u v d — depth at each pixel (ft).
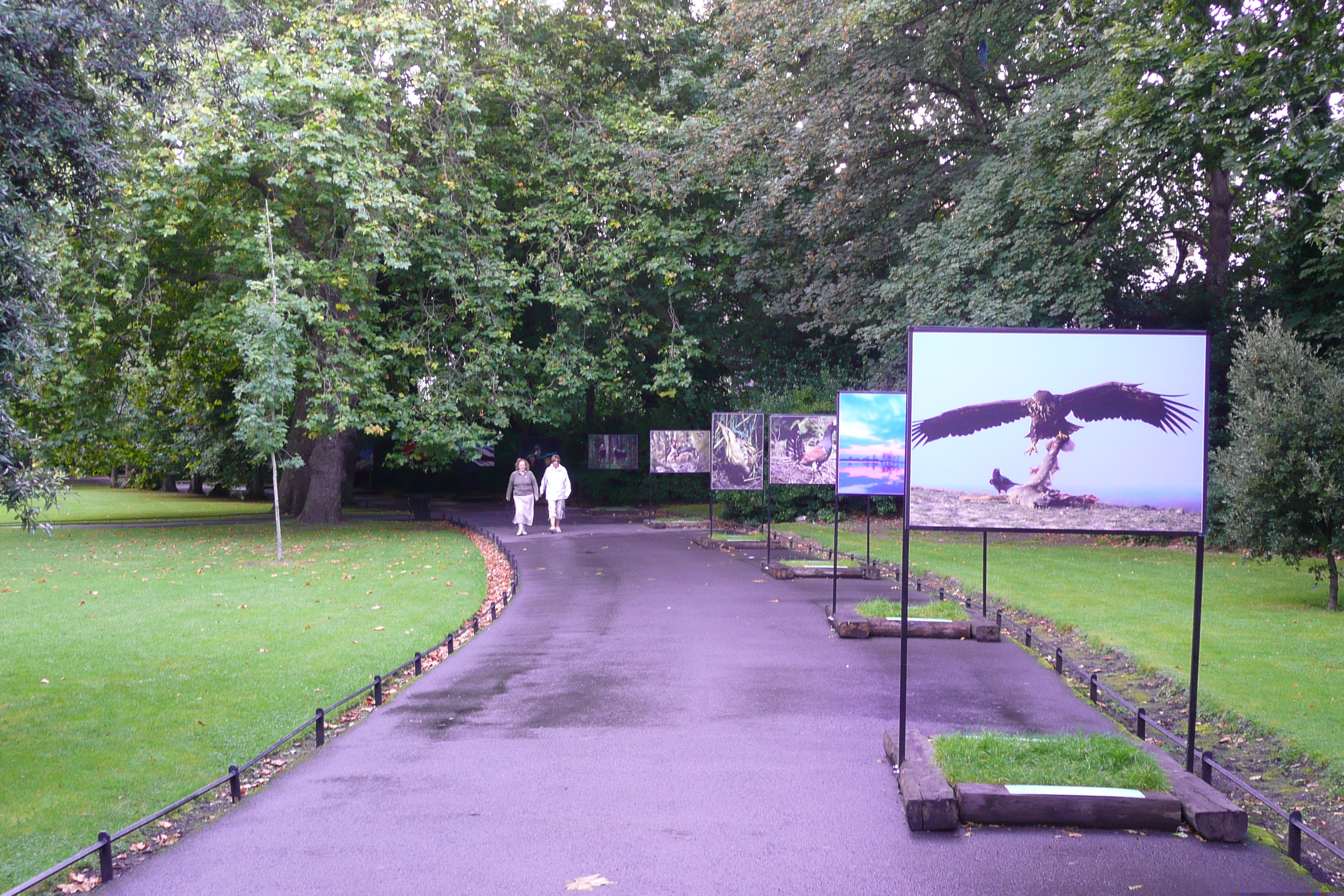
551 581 53.21
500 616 42.19
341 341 79.20
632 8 97.50
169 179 71.10
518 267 90.38
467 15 84.99
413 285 89.97
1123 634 34.81
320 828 18.45
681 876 16.12
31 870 16.80
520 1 90.58
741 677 30.48
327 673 31.14
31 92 22.24
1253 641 33.73
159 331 86.12
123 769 22.07
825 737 24.03
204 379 104.63
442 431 85.46
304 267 74.64
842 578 53.57
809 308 89.76
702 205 97.19
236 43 64.59
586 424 131.23
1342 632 35.24
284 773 21.79
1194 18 50.14
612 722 25.53
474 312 89.20
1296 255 66.74
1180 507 20.68
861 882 15.84
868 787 20.39
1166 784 18.80
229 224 77.30
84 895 15.79
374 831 18.26
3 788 20.77
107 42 26.04
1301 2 44.39
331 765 22.20
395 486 174.91
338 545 74.02
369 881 16.11
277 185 72.28
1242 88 47.09
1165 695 28.02
